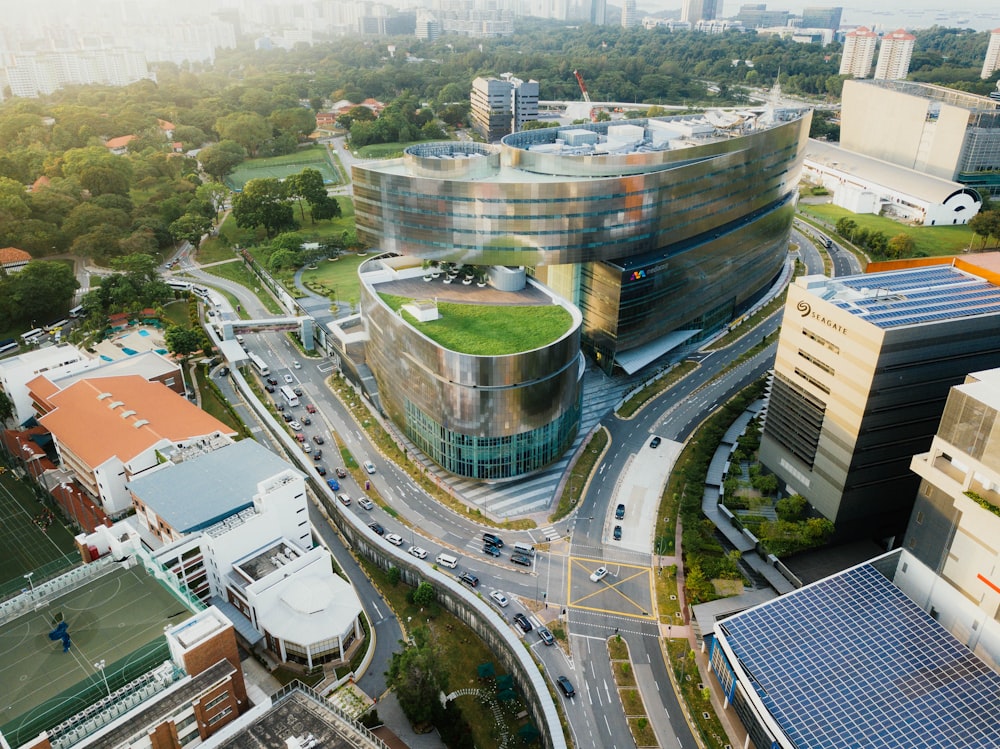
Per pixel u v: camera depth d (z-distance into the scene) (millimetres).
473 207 191375
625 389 198125
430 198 195500
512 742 109188
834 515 140000
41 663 95625
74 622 102312
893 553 125812
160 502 130875
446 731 106938
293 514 135500
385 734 109125
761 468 160625
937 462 117625
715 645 113875
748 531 143250
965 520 112000
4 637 99500
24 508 158000
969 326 128250
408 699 107562
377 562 141250
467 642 125750
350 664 120250
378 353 184125
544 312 175125
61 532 150125
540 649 121625
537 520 151500
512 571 138125
